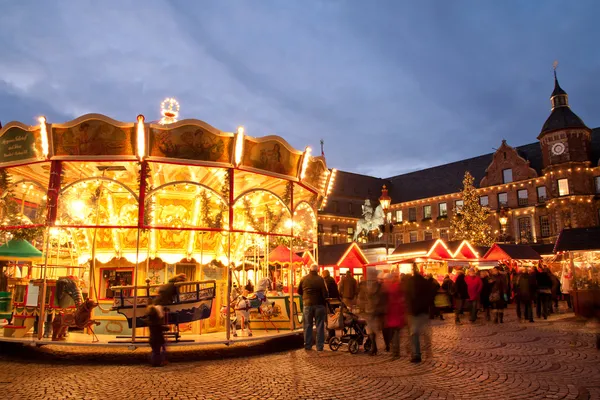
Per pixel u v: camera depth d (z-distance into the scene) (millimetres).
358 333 10594
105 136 10219
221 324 12961
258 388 7281
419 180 66000
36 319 11234
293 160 12328
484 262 30422
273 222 15547
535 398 6547
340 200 64875
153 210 12633
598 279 19781
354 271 32719
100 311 11906
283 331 12227
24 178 12156
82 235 13367
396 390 7062
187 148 10523
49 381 7816
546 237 49031
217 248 13461
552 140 47656
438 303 17672
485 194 55812
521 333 13320
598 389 6977
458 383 7449
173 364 9391
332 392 7000
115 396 6848
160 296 10141
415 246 27812
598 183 45844
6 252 12219
